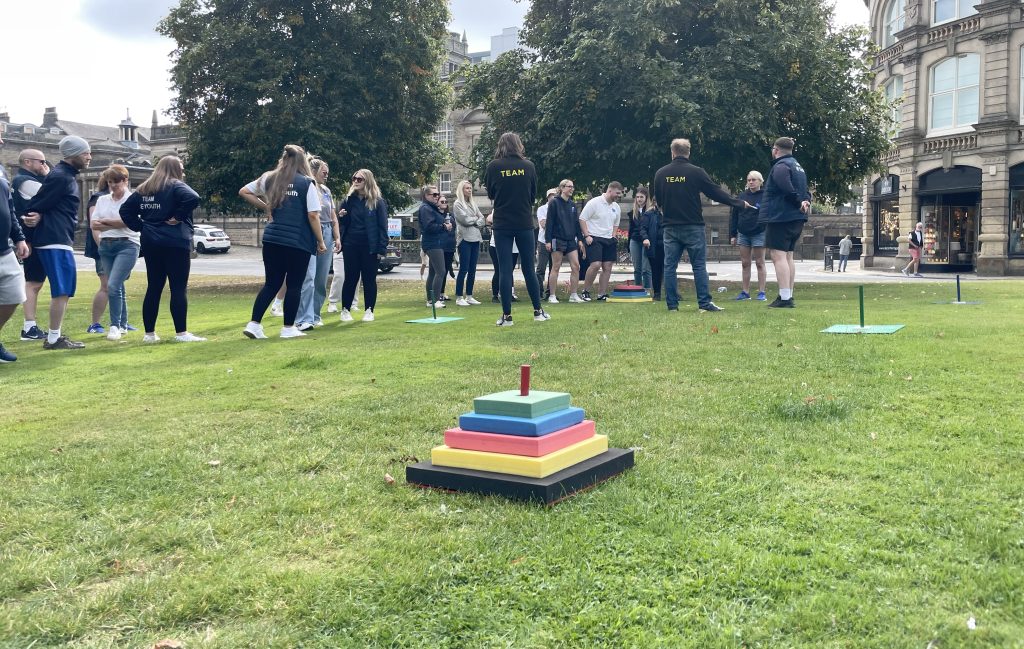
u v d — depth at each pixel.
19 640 2.03
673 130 15.67
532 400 3.20
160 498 3.10
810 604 2.09
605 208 12.82
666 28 17.05
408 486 3.19
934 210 31.19
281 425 4.30
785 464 3.35
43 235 7.82
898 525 2.64
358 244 9.77
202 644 1.98
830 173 18.48
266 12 20.61
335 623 2.09
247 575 2.37
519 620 2.08
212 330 9.43
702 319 8.87
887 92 33.97
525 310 11.18
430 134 24.45
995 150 28.19
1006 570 2.25
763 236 12.44
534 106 18.75
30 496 3.15
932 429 3.85
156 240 8.02
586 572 2.33
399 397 4.89
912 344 6.43
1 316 6.96
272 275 8.21
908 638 1.92
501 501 2.96
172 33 21.03
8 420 4.63
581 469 3.09
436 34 23.20
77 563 2.50
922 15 30.75
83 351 7.63
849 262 46.41
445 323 9.27
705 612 2.08
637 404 4.53
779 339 7.03
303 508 2.94
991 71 28.31
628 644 1.94
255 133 19.80
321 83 20.66
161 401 5.06
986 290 14.76
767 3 17.59
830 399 4.48
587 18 17.22
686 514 2.78
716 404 4.49
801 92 17.02
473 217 12.67
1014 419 3.97
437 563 2.43
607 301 12.80
